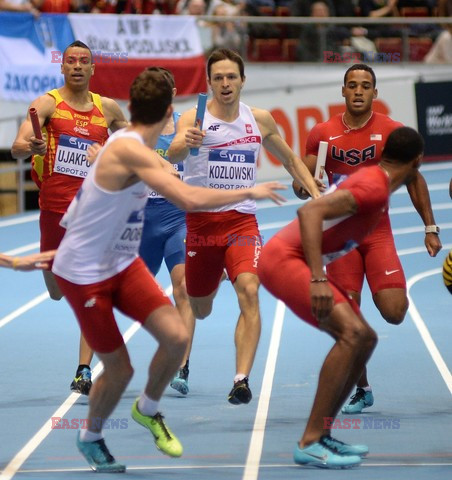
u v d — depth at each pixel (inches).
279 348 713.0
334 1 1539.1
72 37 1273.4
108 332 421.4
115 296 428.1
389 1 1593.3
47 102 606.2
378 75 1558.8
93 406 428.8
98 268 417.7
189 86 1363.2
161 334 418.6
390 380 619.5
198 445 478.3
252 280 542.6
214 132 568.4
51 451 470.9
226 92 559.5
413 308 865.5
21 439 492.4
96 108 615.8
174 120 658.8
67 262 418.6
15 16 1248.8
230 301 908.6
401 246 1163.3
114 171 400.8
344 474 424.5
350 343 418.6
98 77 1299.2
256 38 1460.4
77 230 415.8
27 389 601.9
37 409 553.3
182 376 587.2
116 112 625.9
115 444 482.9
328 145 580.4
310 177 579.2
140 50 1325.0
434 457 453.4
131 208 412.8
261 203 1413.6
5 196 1355.8
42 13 1259.2
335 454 428.1
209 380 624.4
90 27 1285.7
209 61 568.4
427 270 1042.7
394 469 432.8
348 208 417.7
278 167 1513.3
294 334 762.2
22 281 997.8
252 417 533.0
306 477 419.5
